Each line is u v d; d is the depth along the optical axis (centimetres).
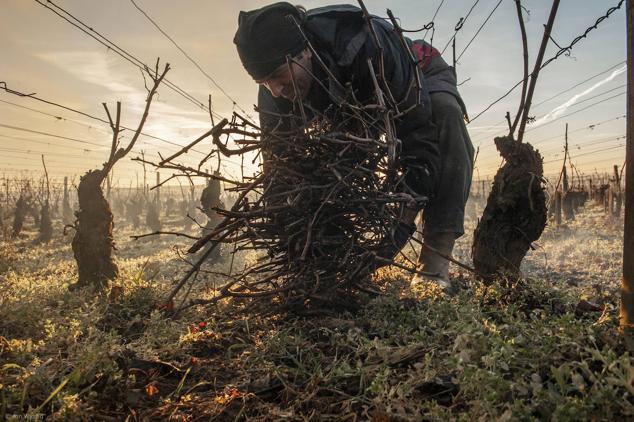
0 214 2567
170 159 283
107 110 429
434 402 167
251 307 318
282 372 216
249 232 309
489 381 172
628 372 164
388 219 299
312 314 297
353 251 309
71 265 911
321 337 271
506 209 312
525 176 309
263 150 309
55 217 3478
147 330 281
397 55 324
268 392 205
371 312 293
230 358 246
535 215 310
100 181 424
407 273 415
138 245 1441
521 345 214
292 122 305
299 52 310
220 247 772
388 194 282
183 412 188
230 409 190
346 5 328
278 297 322
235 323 296
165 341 269
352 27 320
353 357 232
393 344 249
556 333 215
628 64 209
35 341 275
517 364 197
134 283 394
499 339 197
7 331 287
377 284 376
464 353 186
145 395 204
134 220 2780
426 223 370
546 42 291
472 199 2859
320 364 219
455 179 351
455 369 190
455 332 229
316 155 292
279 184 309
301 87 322
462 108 373
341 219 305
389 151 281
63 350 247
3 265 980
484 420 153
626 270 215
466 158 355
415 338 235
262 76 315
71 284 427
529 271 673
